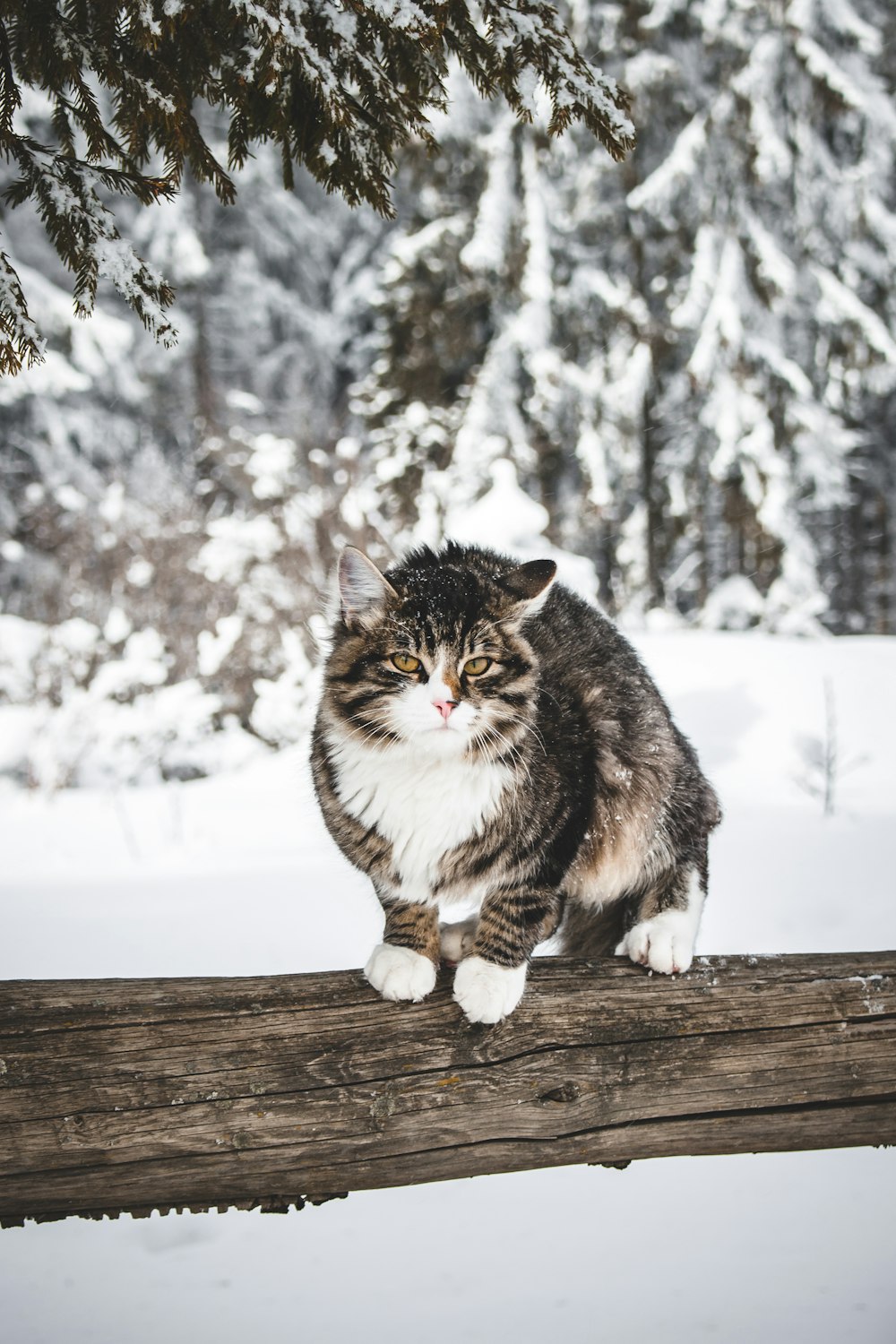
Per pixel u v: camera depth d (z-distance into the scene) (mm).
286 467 12078
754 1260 2812
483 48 3318
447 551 4012
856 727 9055
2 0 2883
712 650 10641
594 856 3627
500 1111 2854
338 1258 2859
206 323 22984
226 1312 2641
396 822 3236
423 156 16453
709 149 16750
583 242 18703
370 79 3248
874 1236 2891
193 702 9344
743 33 16594
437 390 18828
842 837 6453
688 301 16797
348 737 3334
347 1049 2793
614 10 16844
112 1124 2666
